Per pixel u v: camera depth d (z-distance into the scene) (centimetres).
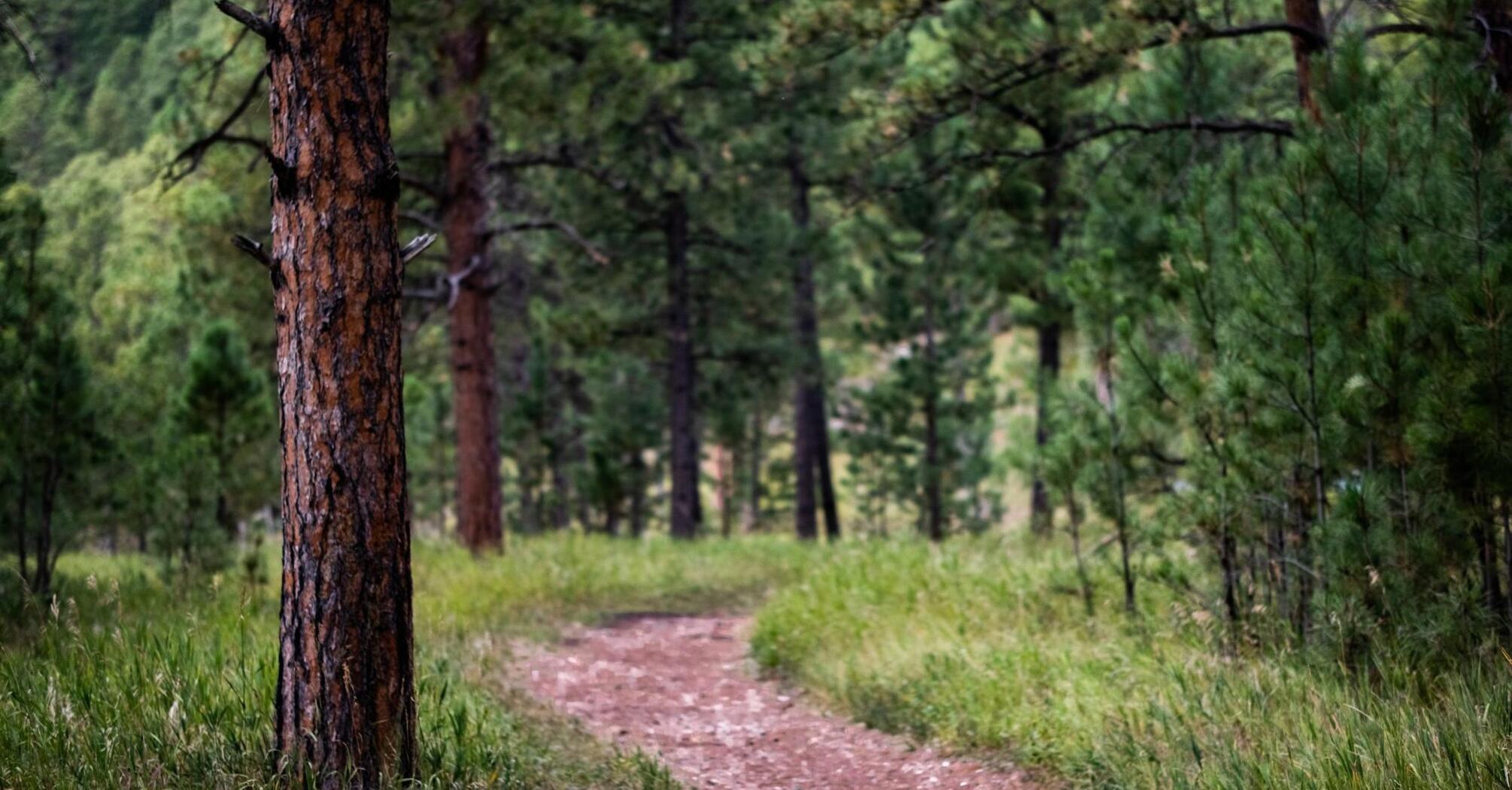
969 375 2508
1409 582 564
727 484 3869
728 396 2747
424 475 3158
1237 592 698
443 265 2002
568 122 1441
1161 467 815
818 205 2697
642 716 826
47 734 458
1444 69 616
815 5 1079
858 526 3067
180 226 1844
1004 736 650
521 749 615
